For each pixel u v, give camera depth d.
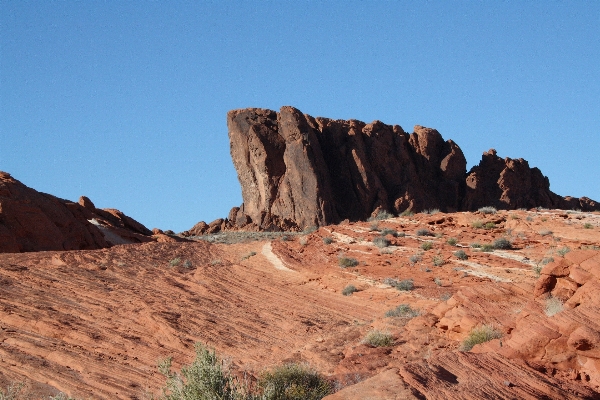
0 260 32.28
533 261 31.31
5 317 21.27
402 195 82.06
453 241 35.66
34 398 14.39
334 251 37.44
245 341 21.38
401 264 32.94
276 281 32.53
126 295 26.94
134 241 56.94
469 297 17.62
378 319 21.47
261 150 83.00
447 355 11.02
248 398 10.11
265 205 82.31
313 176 79.69
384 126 89.00
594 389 10.48
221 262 38.69
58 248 45.78
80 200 61.59
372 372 14.60
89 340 19.84
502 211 43.00
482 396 9.21
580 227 36.66
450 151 89.00
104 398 14.66
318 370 16.00
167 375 10.38
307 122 85.56
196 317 23.92
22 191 47.34
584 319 11.54
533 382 10.16
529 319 13.58
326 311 26.23
